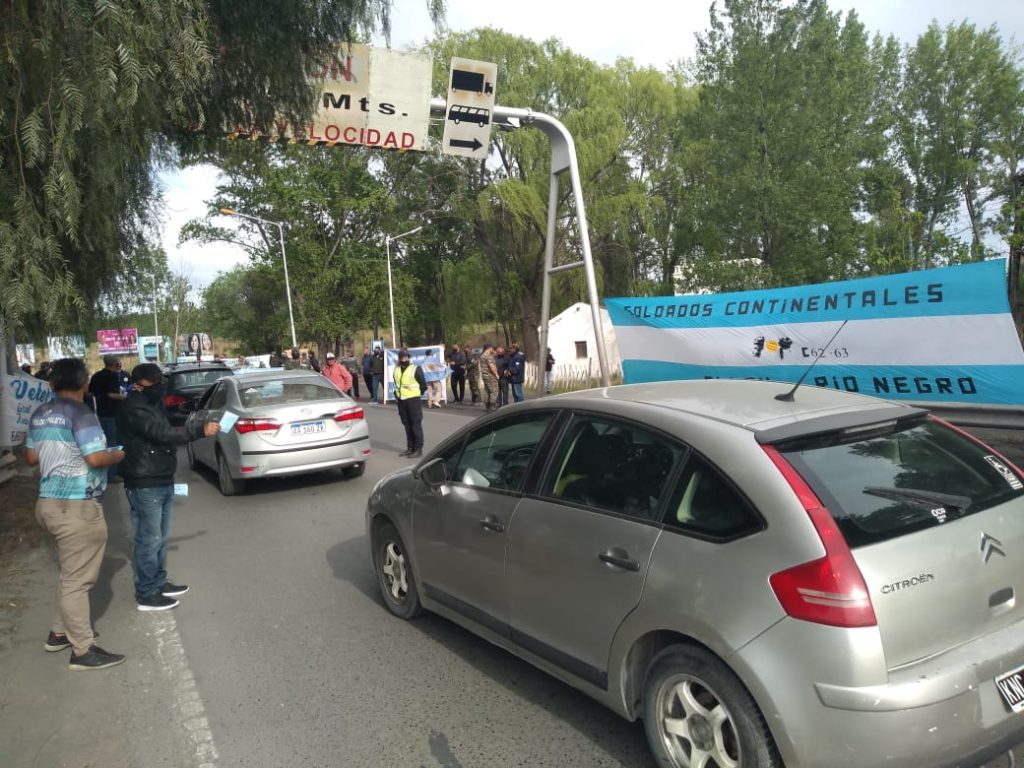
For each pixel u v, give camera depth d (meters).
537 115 9.39
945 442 3.20
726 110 25.61
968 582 2.64
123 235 7.41
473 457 4.29
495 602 3.90
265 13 6.73
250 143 8.59
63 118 4.43
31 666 4.56
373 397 25.55
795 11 24.73
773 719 2.48
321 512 8.37
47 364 13.48
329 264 40.09
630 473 3.24
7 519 8.16
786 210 24.38
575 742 3.41
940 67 37.03
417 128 9.32
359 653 4.53
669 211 33.03
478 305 36.72
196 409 11.20
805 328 8.40
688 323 9.44
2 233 4.40
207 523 8.13
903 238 23.52
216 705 3.96
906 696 2.35
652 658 2.97
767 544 2.60
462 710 3.77
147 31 4.63
